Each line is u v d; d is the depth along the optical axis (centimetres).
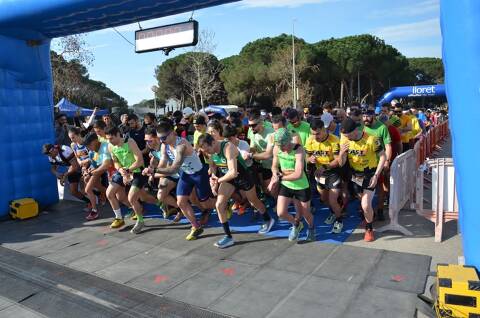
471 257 362
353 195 588
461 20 343
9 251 554
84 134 718
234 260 482
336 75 4519
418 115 1642
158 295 405
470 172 353
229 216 628
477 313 311
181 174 554
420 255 460
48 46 761
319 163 564
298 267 449
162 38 608
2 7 603
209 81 4138
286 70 4056
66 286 435
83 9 558
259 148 641
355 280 409
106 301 399
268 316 354
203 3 545
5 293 425
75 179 743
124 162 604
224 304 379
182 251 522
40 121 762
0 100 685
